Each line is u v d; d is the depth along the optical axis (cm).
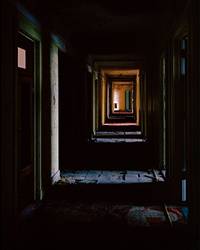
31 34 641
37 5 677
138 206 677
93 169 1045
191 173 513
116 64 1870
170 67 735
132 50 1302
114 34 1210
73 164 1118
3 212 488
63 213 633
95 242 499
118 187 823
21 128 637
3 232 485
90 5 845
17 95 590
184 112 687
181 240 504
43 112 739
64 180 898
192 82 505
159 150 1009
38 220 594
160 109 1007
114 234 531
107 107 2605
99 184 854
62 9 861
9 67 515
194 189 495
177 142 692
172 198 698
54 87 880
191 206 514
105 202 705
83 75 1364
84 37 1246
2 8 482
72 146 1203
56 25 909
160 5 846
